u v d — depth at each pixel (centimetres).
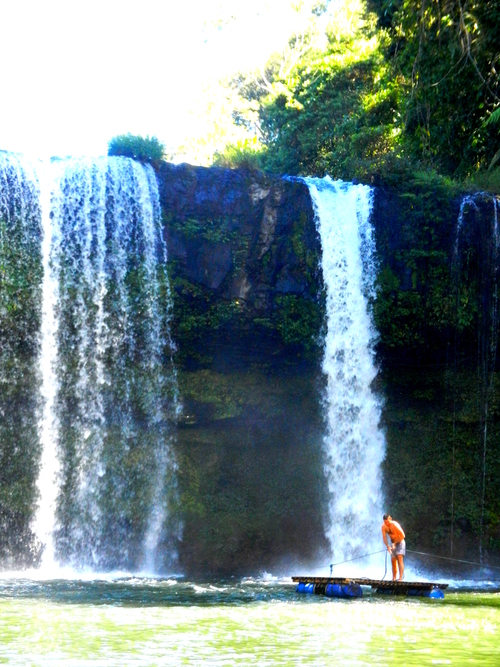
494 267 2630
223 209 2522
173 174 2509
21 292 2398
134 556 2533
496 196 2650
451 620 1327
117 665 897
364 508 2653
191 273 2505
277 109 4462
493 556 2672
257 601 1616
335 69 4269
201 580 2212
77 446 2495
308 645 1049
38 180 2434
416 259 2641
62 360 2464
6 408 2431
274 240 2553
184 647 1028
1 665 894
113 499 2528
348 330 2627
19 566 2420
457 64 2633
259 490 2670
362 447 2659
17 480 2439
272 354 2633
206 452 2656
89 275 2475
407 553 2641
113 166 2492
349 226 2639
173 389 2584
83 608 1448
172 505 2583
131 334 2509
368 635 1141
